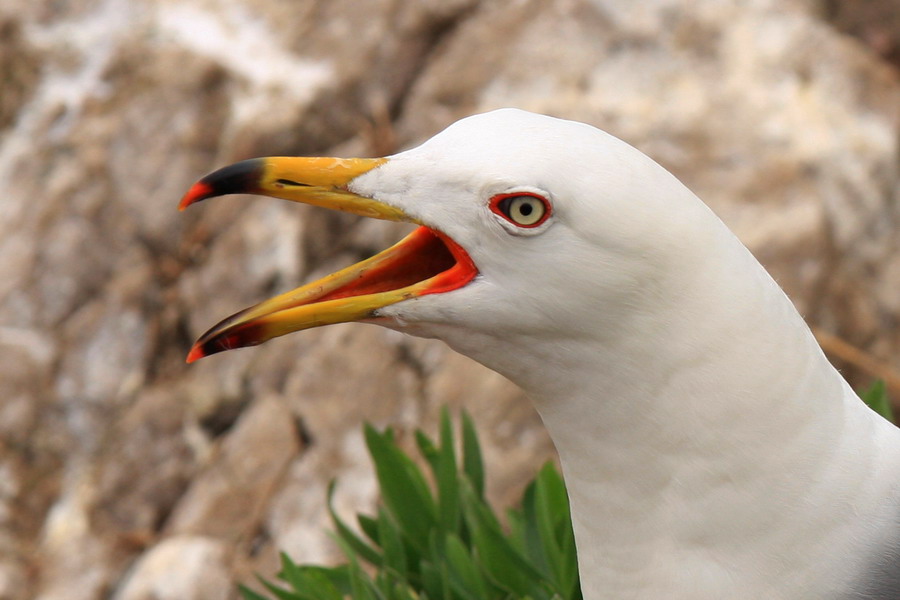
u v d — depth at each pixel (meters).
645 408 3.95
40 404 9.66
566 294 3.89
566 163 3.83
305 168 4.20
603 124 9.71
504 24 10.37
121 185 10.22
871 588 3.94
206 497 9.14
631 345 3.90
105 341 9.84
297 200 4.21
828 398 4.01
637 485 4.06
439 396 9.02
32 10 11.05
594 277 3.84
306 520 8.83
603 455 4.09
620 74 10.02
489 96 10.06
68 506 9.39
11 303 9.96
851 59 10.06
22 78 10.87
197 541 8.94
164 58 10.64
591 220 3.79
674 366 3.88
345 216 9.92
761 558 3.99
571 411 4.11
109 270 10.04
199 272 9.93
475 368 9.05
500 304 4.00
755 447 3.91
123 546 9.16
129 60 10.71
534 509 6.14
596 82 9.98
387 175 4.09
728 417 3.89
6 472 9.48
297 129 10.21
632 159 3.88
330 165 4.18
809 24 10.21
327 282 4.31
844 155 9.61
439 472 6.18
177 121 10.34
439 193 4.00
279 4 10.88
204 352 4.30
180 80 10.49
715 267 3.87
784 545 3.97
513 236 3.88
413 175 4.04
